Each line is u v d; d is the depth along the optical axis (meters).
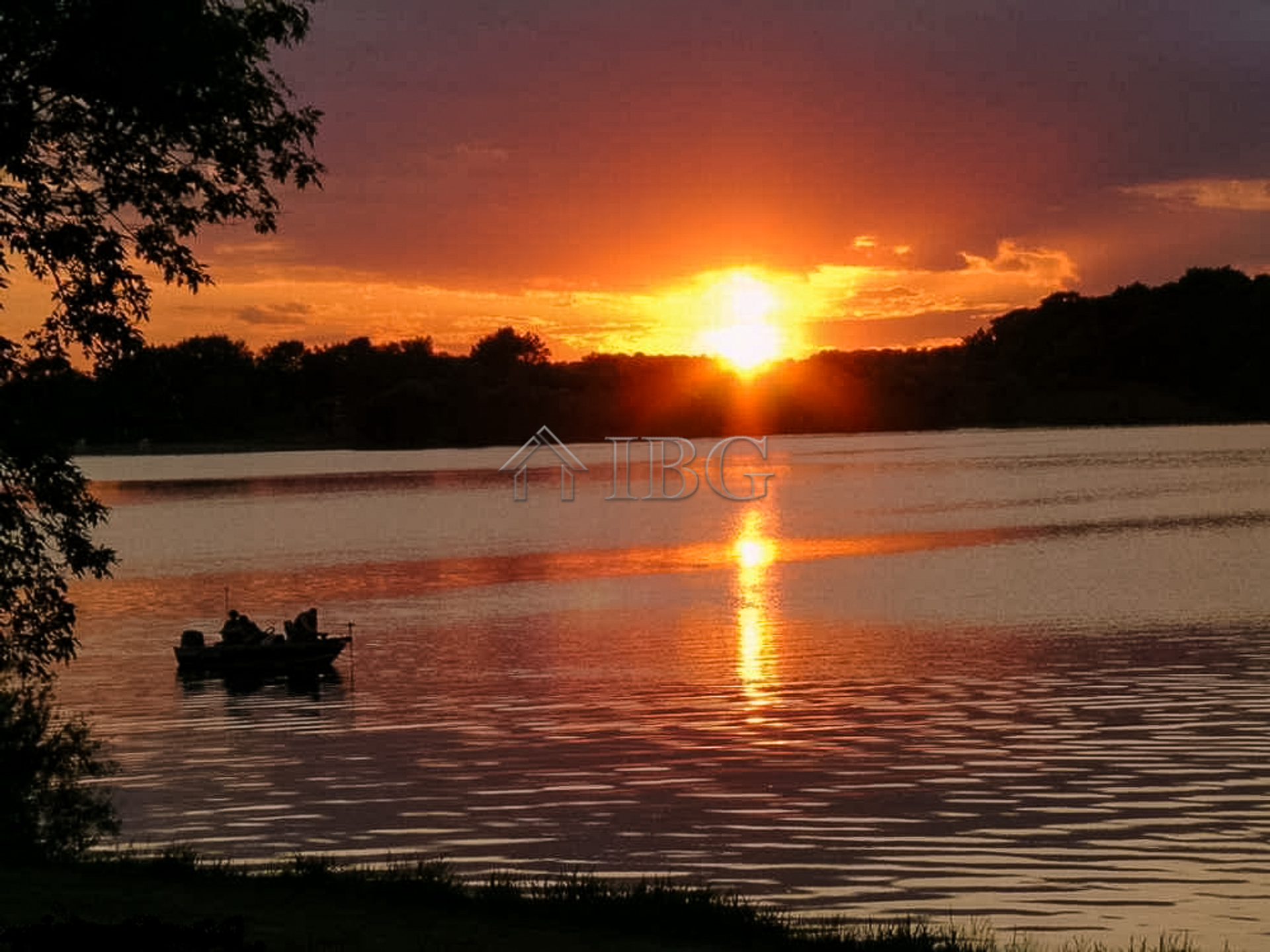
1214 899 24.05
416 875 22.72
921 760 34.56
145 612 72.06
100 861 23.31
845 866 26.34
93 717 44.25
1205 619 56.28
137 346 29.42
